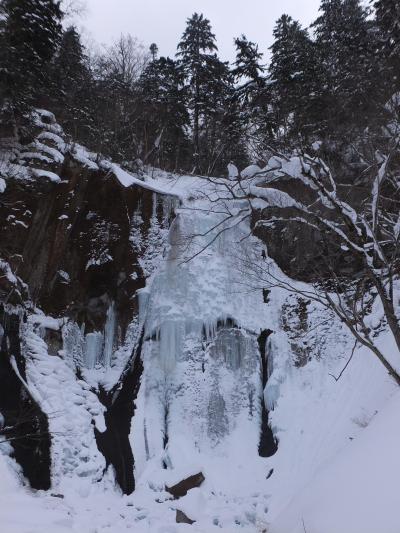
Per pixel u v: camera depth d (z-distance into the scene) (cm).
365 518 492
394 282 1379
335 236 1336
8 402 1164
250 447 1252
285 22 2256
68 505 988
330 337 1366
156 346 1409
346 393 1224
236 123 1522
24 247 1377
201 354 1388
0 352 1214
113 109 2311
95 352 1434
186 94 2523
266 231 1569
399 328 683
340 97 1432
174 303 1437
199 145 2348
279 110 1534
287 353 1395
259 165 1405
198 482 1103
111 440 1249
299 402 1296
